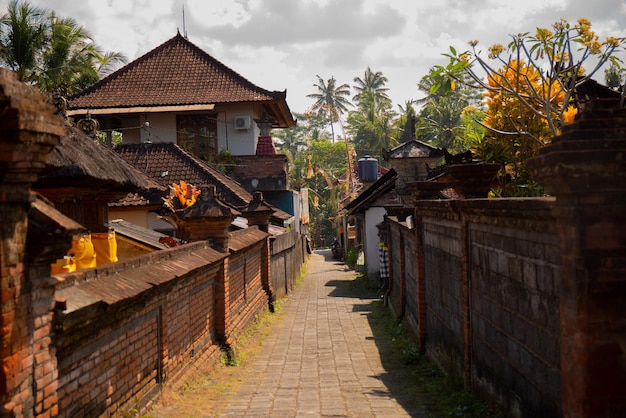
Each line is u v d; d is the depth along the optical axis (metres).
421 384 8.77
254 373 9.82
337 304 18.70
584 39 9.77
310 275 29.27
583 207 3.90
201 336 9.72
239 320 12.83
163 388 7.39
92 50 25.84
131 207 16.20
